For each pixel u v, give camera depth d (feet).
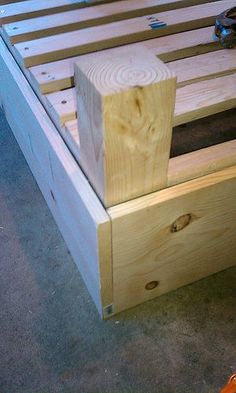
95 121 1.47
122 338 2.43
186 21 2.71
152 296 2.55
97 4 2.97
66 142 2.10
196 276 2.59
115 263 2.03
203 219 2.11
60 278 2.74
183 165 1.89
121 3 2.94
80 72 1.42
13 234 3.01
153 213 1.86
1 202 3.24
